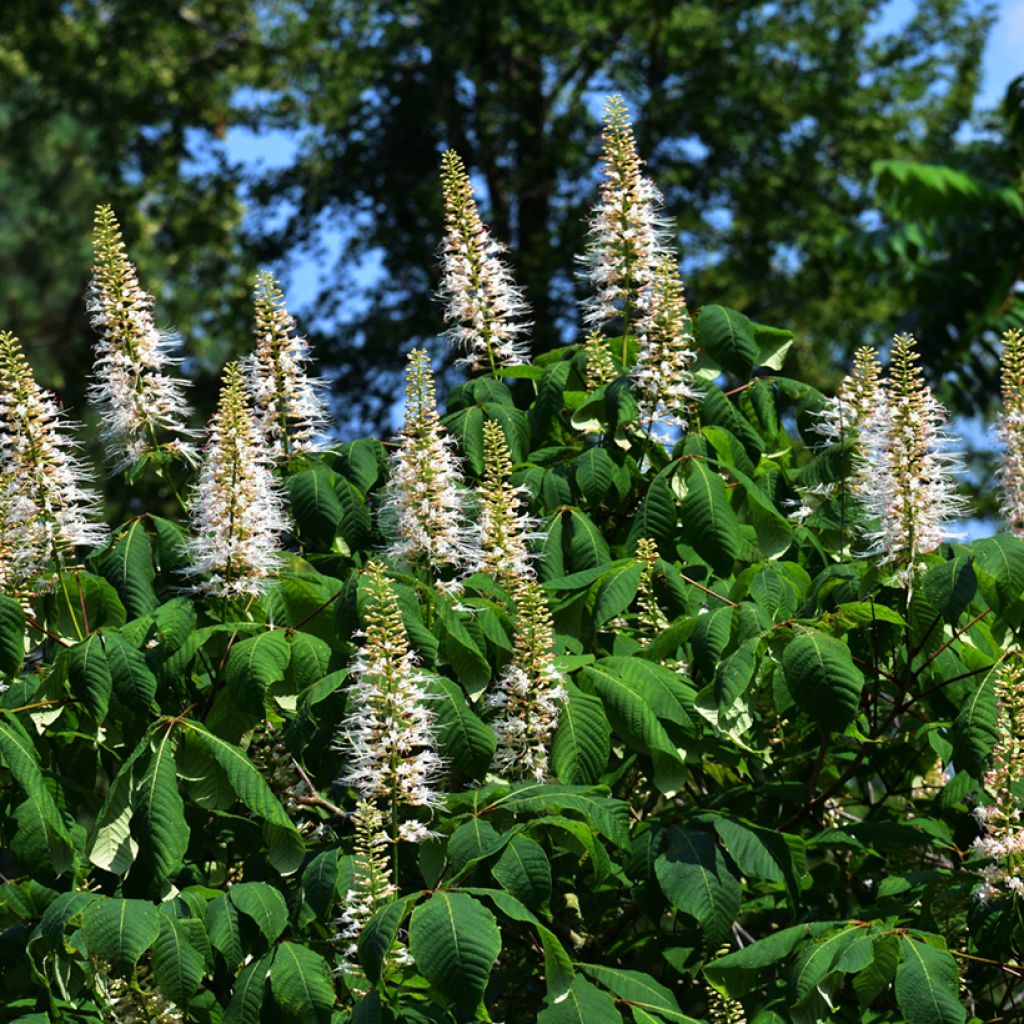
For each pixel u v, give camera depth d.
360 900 4.09
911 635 4.83
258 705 4.27
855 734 4.53
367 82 23.27
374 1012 3.83
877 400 5.21
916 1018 3.89
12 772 4.20
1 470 4.96
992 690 4.46
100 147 24.78
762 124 23.83
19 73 25.91
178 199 25.38
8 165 24.70
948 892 4.49
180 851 4.12
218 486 4.68
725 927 4.20
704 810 4.65
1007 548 4.43
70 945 4.14
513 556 4.82
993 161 13.41
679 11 22.81
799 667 4.24
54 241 24.22
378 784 4.15
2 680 4.70
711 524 4.88
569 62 23.23
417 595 4.55
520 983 4.80
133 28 24.92
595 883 4.70
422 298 22.59
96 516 5.09
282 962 3.99
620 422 5.41
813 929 4.22
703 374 5.62
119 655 4.39
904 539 4.56
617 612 4.58
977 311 13.13
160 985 4.00
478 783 4.49
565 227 21.67
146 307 5.18
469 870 4.09
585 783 4.37
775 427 5.55
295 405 5.36
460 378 21.30
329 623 4.74
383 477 5.49
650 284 5.53
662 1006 4.11
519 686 4.40
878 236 13.08
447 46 21.88
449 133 23.05
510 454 5.39
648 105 23.23
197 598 4.85
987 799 4.54
